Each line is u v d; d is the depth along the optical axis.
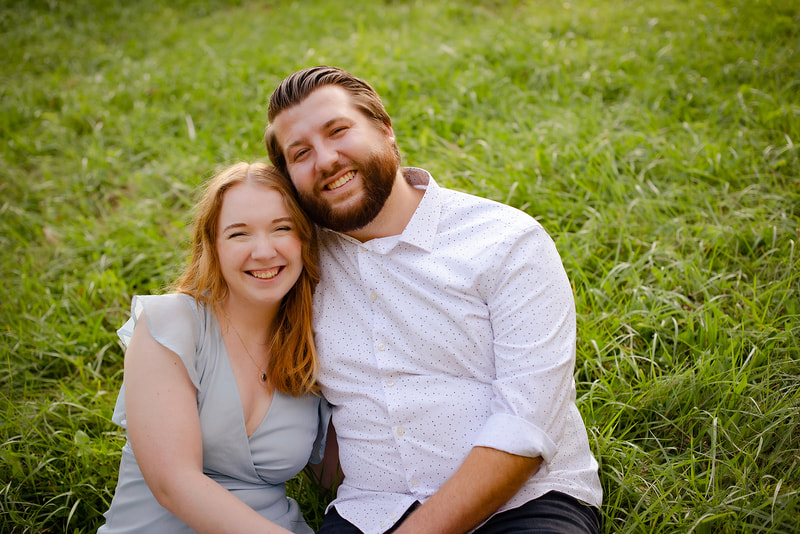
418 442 1.96
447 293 2.00
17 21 8.15
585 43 5.62
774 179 3.51
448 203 2.14
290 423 2.07
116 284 3.68
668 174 3.72
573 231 3.46
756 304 2.78
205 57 6.54
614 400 2.51
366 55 5.70
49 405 2.85
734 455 2.23
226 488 2.02
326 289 2.17
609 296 2.98
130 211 4.29
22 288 3.66
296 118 2.05
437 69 5.35
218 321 2.04
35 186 4.68
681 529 2.04
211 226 2.03
